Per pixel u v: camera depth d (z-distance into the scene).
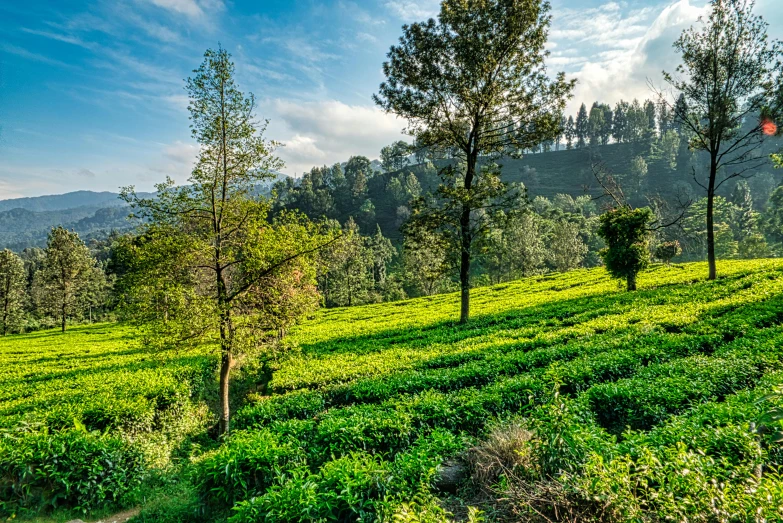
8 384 22.56
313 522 6.70
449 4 25.97
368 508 7.04
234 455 9.02
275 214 14.75
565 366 14.05
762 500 4.79
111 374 21.53
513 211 27.30
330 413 12.18
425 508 6.42
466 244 27.69
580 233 100.81
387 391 14.63
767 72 27.36
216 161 13.97
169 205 13.53
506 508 6.74
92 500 9.88
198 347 13.76
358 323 40.22
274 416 13.70
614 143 194.12
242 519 6.96
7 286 65.88
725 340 16.14
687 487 5.41
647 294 28.50
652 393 10.52
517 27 25.19
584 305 28.88
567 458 6.99
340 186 184.50
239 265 14.36
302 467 8.47
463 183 30.84
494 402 11.88
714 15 27.92
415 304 54.31
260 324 14.16
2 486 9.23
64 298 64.75
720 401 10.59
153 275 13.08
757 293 22.22
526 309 31.44
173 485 11.30
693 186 138.75
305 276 14.51
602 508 5.72
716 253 81.44
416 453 8.46
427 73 26.89
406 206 148.12
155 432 15.09
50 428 12.64
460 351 19.69
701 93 29.44
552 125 26.88
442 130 28.86
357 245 73.94
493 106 27.72
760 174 142.75
